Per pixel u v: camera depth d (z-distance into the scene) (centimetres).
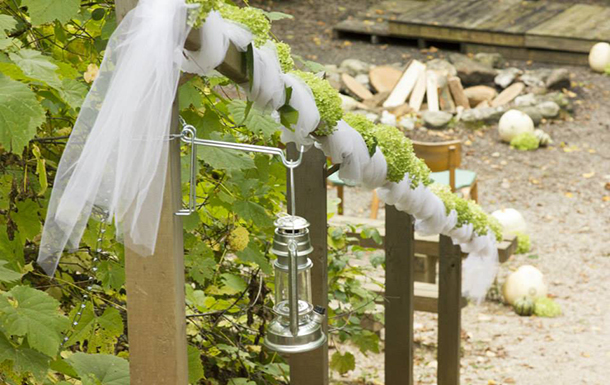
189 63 185
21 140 185
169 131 181
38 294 195
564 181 949
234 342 344
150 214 178
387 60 1279
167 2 168
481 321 679
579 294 722
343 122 273
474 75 1176
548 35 1236
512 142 1024
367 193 930
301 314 221
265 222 284
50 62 214
